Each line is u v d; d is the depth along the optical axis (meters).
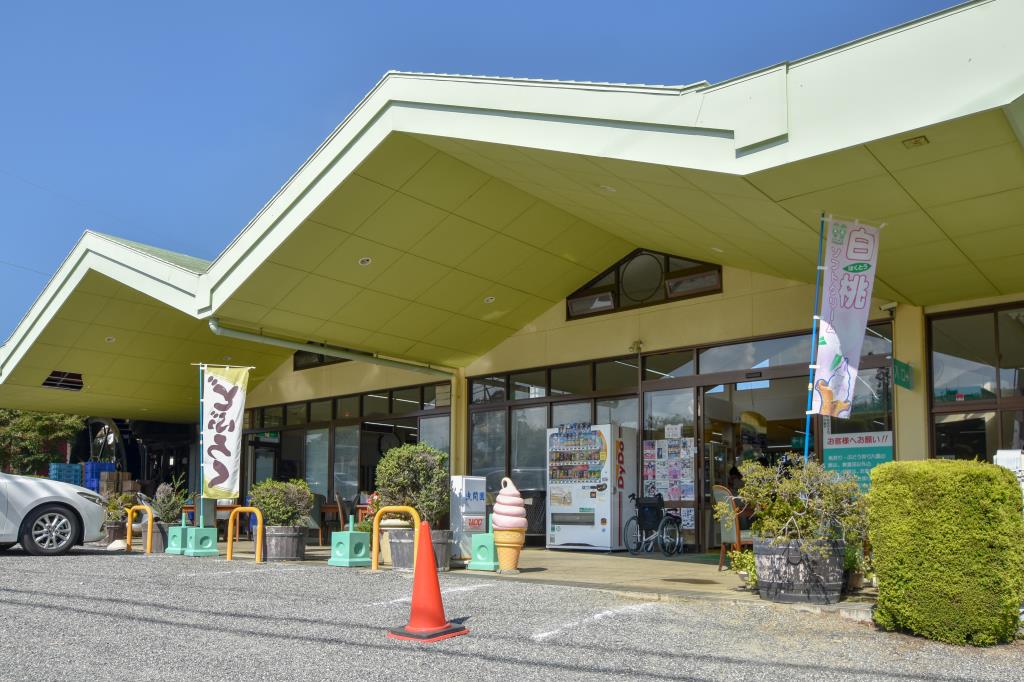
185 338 16.28
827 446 11.14
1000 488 5.66
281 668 4.77
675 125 7.38
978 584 5.60
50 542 11.00
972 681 4.68
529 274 13.05
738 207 8.11
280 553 10.87
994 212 7.14
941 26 5.82
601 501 12.89
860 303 7.43
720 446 12.75
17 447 27.45
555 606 6.91
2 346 16.36
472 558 9.81
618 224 11.38
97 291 14.49
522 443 14.56
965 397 10.14
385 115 9.78
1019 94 5.45
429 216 11.12
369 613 6.48
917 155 6.21
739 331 12.12
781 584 7.05
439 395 15.91
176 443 21.94
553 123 8.37
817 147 6.38
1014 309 9.91
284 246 11.26
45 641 5.38
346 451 17.47
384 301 12.80
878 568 6.06
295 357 18.55
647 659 5.08
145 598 7.15
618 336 13.42
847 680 4.65
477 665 4.89
